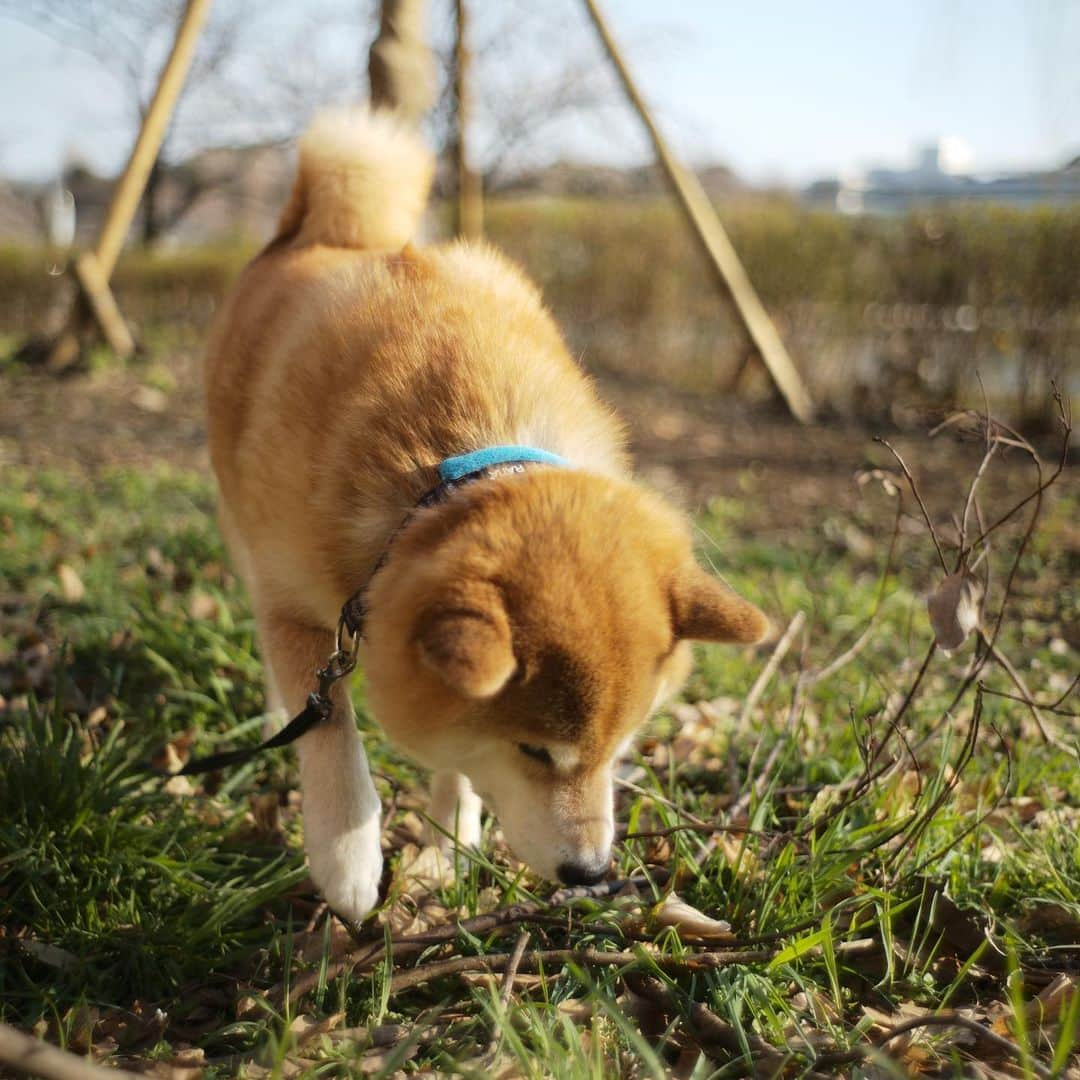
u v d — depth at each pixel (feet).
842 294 10.63
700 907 3.46
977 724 3.46
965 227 9.72
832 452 8.79
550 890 3.61
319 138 4.36
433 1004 3.20
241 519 3.85
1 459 7.46
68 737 3.74
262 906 3.51
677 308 11.96
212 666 4.49
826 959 3.16
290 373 3.60
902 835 3.62
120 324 10.50
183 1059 2.99
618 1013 2.89
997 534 6.66
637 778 4.10
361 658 3.28
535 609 3.04
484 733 3.15
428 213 12.47
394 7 5.82
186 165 20.13
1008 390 9.52
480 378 3.47
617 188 17.46
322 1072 2.95
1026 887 3.55
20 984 3.21
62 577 5.16
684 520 3.55
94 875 3.41
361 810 3.38
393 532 3.31
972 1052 3.07
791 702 4.19
